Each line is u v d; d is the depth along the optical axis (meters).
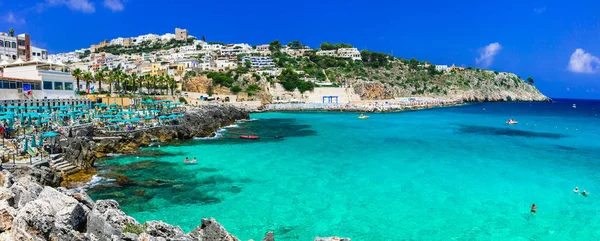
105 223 24.41
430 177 53.22
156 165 57.94
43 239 22.80
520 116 166.00
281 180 50.69
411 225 36.53
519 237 34.31
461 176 53.94
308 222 36.78
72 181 47.06
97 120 82.75
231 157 65.44
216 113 119.12
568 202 43.28
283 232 34.56
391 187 48.25
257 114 168.75
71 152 50.56
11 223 24.12
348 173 55.00
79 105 85.81
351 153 70.94
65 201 25.39
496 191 47.03
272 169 56.75
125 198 42.22
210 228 26.50
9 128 58.88
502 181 51.56
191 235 26.50
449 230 35.56
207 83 192.00
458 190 47.22
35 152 49.28
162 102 121.75
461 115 169.00
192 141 82.94
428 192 46.34
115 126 75.69
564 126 122.50
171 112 110.75
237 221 36.69
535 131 108.62
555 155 70.38
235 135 94.19
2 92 76.62
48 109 78.69
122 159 61.75
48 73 88.69
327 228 35.56
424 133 102.88
